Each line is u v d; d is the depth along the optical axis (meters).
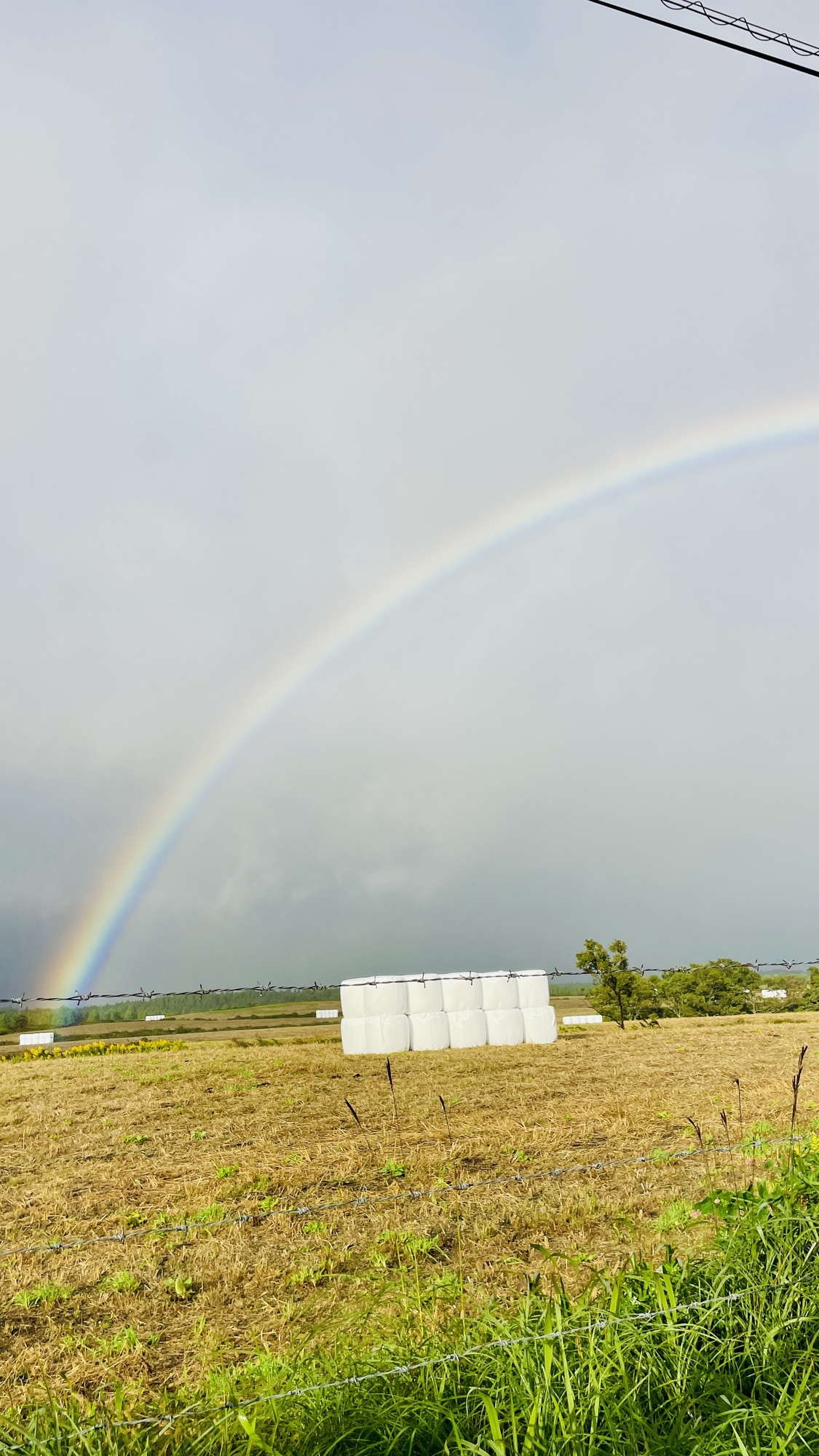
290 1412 4.04
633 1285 4.90
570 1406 3.80
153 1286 6.80
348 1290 6.37
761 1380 4.21
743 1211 5.63
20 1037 40.31
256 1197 9.18
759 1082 15.84
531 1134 11.43
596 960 35.97
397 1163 10.05
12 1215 9.02
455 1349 4.43
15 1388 5.23
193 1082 19.17
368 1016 25.23
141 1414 4.55
